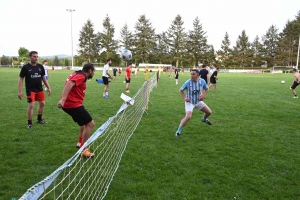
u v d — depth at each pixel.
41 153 4.47
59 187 3.34
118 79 24.05
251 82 22.55
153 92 13.73
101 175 3.65
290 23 66.50
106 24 69.19
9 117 6.96
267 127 6.64
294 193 3.41
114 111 8.23
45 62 14.15
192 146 5.10
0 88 13.84
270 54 70.69
